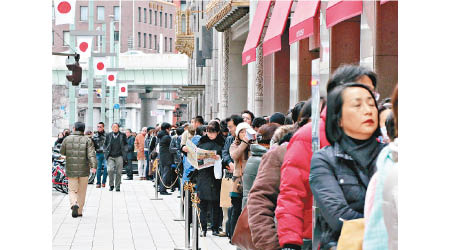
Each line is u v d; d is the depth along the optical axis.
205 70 65.06
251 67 32.50
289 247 8.52
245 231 10.03
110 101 81.44
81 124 23.56
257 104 31.70
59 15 31.42
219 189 18.45
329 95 7.82
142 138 42.00
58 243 18.12
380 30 8.00
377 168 7.41
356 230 7.49
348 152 7.67
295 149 8.59
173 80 109.62
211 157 18.14
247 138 15.52
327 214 7.72
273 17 24.84
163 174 31.31
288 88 29.86
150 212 25.23
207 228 20.41
